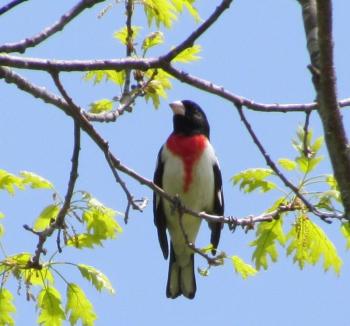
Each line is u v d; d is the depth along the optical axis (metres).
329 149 7.36
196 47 10.37
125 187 8.85
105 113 9.70
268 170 10.70
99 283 10.24
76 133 8.74
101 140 8.79
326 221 8.66
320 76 7.29
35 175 10.43
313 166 10.48
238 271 10.47
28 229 9.38
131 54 10.34
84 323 10.41
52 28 8.03
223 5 8.28
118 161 9.13
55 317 10.38
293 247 10.73
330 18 7.14
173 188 13.63
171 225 13.96
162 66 8.52
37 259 9.58
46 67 8.20
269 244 10.73
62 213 9.24
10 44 7.87
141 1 10.78
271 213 10.46
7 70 8.32
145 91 10.35
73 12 8.12
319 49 7.26
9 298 10.10
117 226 10.37
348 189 7.29
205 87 8.66
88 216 10.34
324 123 7.34
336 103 7.28
